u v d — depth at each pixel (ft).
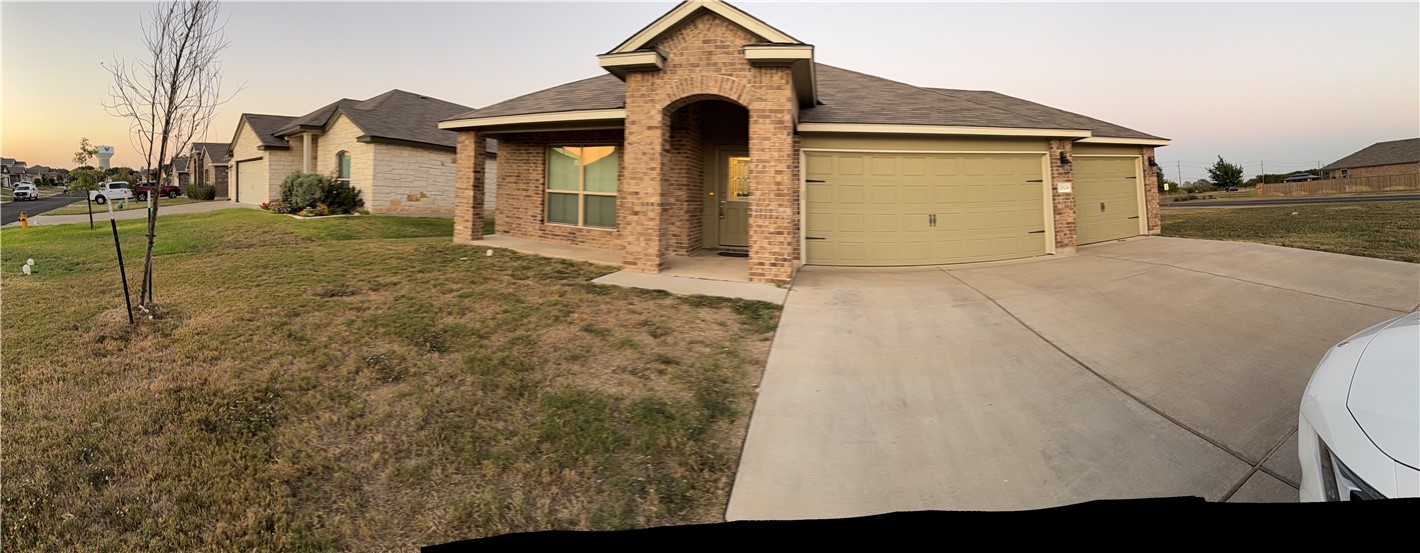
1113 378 12.76
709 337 15.99
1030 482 8.86
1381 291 19.30
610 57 23.53
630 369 13.43
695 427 10.66
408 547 7.43
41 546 7.27
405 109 61.72
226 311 17.56
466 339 15.23
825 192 28.40
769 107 22.74
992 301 19.83
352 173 56.13
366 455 9.55
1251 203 78.38
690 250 31.12
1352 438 5.57
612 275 24.14
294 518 7.93
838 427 10.73
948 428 10.66
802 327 17.01
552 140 34.45
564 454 9.62
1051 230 30.68
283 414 10.84
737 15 22.25
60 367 12.91
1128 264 26.55
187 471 8.91
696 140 31.83
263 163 70.90
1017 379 12.88
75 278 22.90
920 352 14.74
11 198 122.93
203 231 39.29
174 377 12.39
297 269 24.41
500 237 36.11
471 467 9.23
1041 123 29.96
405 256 28.09
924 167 28.76
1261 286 20.68
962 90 45.47
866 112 29.48
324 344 14.61
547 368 13.35
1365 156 146.61
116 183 99.25
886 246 28.63
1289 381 12.30
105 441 9.70
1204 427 10.42
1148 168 40.50
